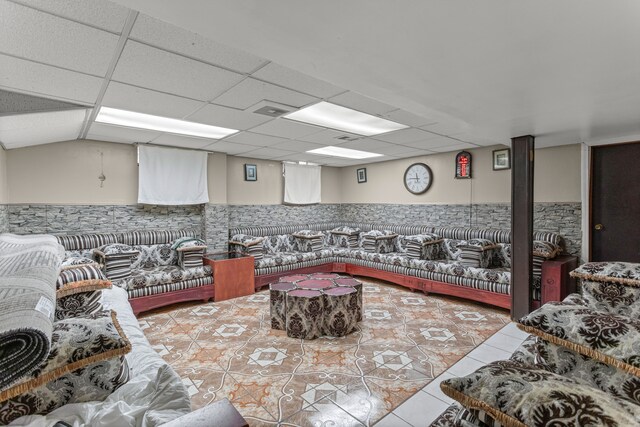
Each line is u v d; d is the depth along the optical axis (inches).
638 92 83.8
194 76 89.4
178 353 114.7
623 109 99.0
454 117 108.8
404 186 245.6
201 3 46.5
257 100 110.4
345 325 128.6
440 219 223.5
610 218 153.3
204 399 88.3
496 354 112.9
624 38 56.1
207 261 182.5
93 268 90.0
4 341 35.0
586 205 158.7
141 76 88.2
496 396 37.8
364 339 125.7
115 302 114.7
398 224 250.1
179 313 156.2
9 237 103.2
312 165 272.5
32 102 100.1
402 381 96.5
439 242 208.2
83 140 169.3
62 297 81.7
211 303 172.1
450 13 49.0
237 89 99.9
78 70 82.0
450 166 216.8
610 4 46.0
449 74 72.9
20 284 45.4
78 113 117.1
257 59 79.9
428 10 48.3
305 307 125.5
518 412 34.9
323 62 67.2
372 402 86.6
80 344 51.6
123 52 74.4
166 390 51.8
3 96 94.7
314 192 274.2
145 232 183.0
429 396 89.0
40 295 43.8
